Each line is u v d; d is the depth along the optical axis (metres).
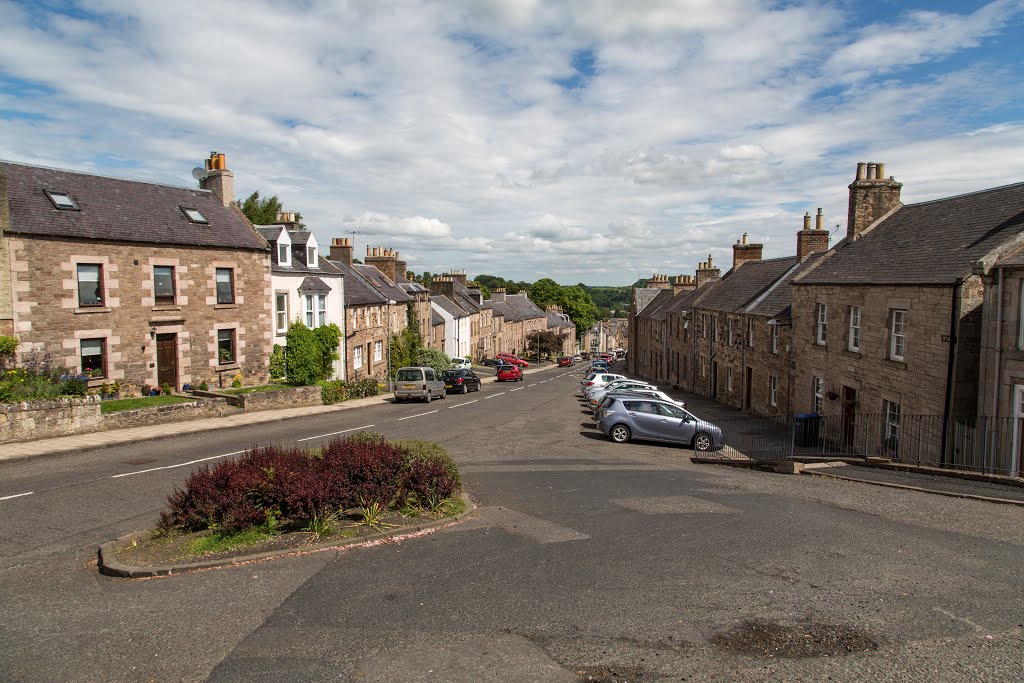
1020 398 12.77
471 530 9.59
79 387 19.22
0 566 8.16
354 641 6.02
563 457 16.77
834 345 20.61
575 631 6.23
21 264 19.56
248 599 6.99
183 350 24.95
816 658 5.65
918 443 15.62
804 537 9.25
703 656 5.71
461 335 66.12
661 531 9.59
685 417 20.16
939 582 7.43
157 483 12.73
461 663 5.60
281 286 30.59
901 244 19.14
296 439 18.84
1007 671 5.38
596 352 131.50
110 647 5.91
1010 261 12.81
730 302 34.12
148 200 25.25
